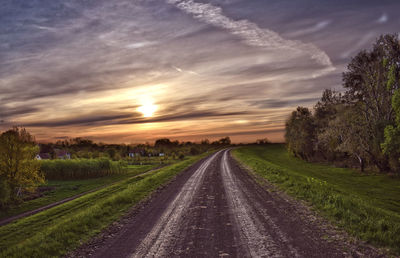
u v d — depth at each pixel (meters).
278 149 122.62
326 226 7.45
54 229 8.34
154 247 6.48
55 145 125.19
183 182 19.55
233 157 54.41
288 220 8.22
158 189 16.72
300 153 66.69
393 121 31.81
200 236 7.11
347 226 7.28
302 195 12.03
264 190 14.24
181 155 95.88
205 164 38.69
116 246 6.74
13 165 26.59
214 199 12.35
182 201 12.27
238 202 11.38
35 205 25.78
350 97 39.03
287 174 22.03
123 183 28.95
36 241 7.36
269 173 21.64
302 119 62.56
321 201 10.38
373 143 33.88
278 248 5.97
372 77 35.22
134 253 6.17
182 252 6.05
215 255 5.77
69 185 38.31
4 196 24.36
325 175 34.09
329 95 49.91
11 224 16.83
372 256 5.36
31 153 28.06
